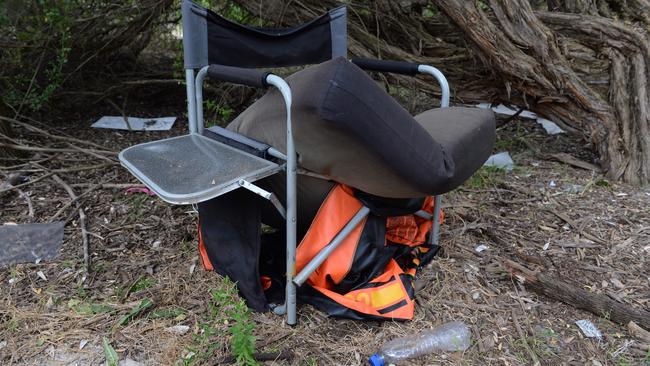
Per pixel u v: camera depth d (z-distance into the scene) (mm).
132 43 4305
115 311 1757
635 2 3156
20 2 3424
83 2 3791
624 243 2268
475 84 3307
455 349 1621
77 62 3986
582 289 1900
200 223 1915
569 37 3074
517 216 2525
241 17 3797
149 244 2207
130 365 1543
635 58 2916
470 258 2141
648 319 1704
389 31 3686
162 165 1560
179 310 1778
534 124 3949
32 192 2672
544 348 1641
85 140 3475
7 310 1756
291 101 1428
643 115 2891
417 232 2176
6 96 3438
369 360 1568
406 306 1763
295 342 1639
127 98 4328
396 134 1454
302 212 1851
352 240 1756
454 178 1649
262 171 1506
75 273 1985
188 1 1835
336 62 1374
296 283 1656
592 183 2896
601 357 1611
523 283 1949
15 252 2104
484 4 3021
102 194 2652
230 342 1619
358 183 1607
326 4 3492
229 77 1630
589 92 2973
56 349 1596
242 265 1783
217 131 1841
